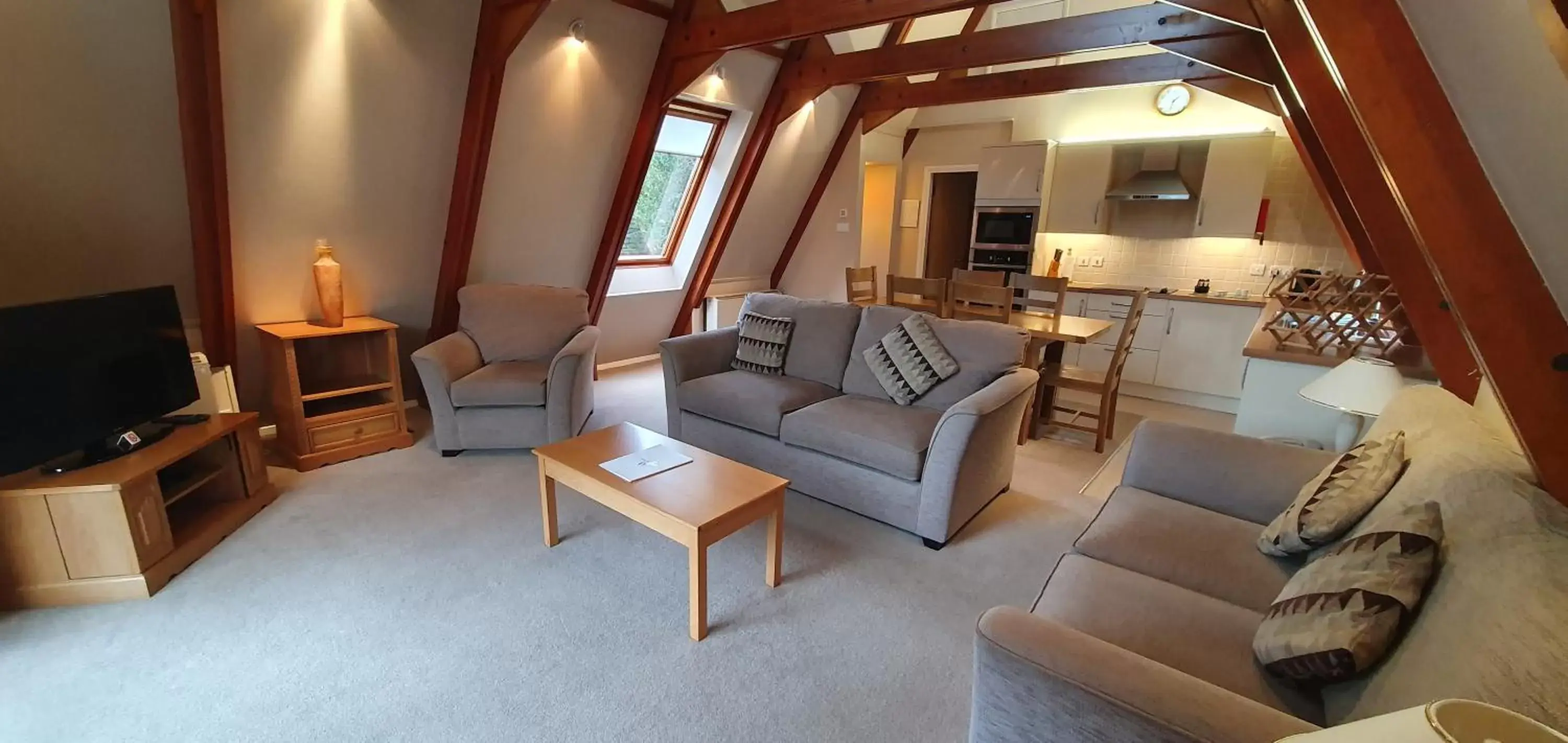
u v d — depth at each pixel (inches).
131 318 99.8
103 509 85.4
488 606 89.0
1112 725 42.1
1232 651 56.4
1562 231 38.9
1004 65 192.5
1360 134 85.8
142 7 93.7
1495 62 37.8
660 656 80.0
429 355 137.3
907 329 130.5
